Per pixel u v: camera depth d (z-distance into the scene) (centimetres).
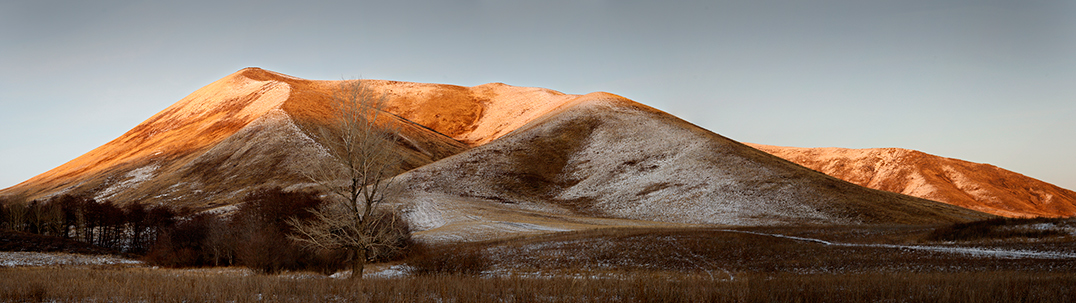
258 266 3209
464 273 2745
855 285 1881
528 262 3603
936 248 3541
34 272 2509
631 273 2998
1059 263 2683
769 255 3522
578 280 2133
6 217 6594
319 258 3347
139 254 5644
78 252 5244
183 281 2016
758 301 1642
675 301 1661
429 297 1786
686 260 3512
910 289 1773
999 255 3059
